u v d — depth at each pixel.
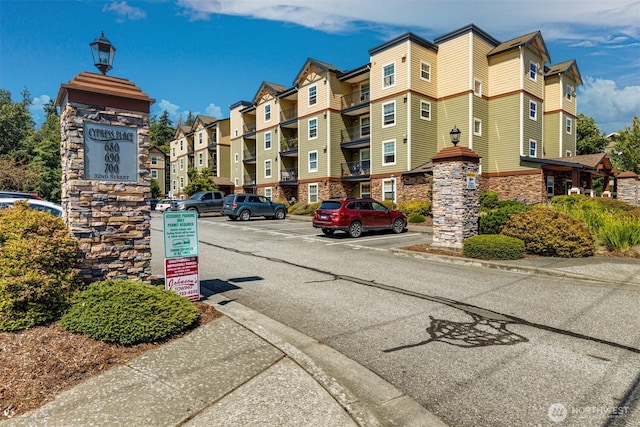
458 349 4.45
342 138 30.25
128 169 5.35
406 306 6.10
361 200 15.96
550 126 28.06
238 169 42.75
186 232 5.73
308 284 7.57
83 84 5.00
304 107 31.75
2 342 3.79
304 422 2.87
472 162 11.02
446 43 25.78
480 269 9.04
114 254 5.21
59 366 3.53
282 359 3.89
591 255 9.73
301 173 32.19
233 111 43.69
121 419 2.84
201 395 3.20
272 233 17.06
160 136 83.56
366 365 4.04
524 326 5.20
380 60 26.41
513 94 24.67
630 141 32.03
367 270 8.97
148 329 4.11
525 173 24.00
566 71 27.28
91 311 4.16
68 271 4.64
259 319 5.30
